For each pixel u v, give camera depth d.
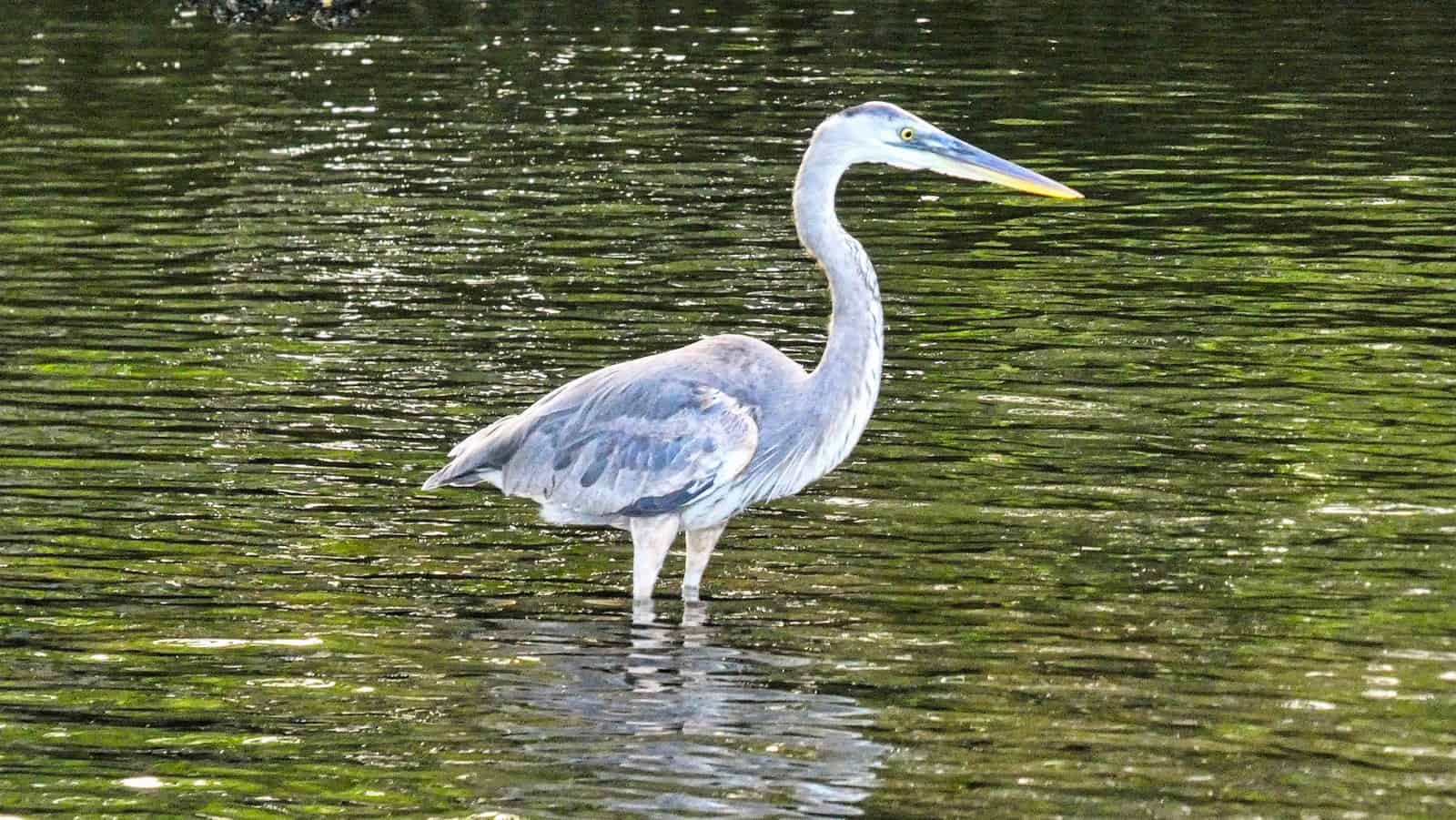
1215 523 13.28
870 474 14.38
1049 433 15.24
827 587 12.34
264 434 15.27
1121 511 13.56
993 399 16.14
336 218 22.64
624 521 12.34
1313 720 10.28
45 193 23.86
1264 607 11.84
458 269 20.38
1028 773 9.69
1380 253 21.08
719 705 10.55
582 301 19.14
